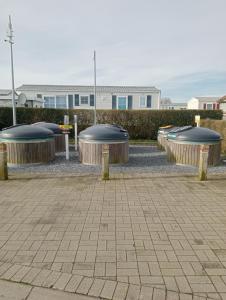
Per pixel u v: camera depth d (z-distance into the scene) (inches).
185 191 223.8
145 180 257.4
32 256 126.7
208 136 331.0
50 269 116.9
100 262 121.7
